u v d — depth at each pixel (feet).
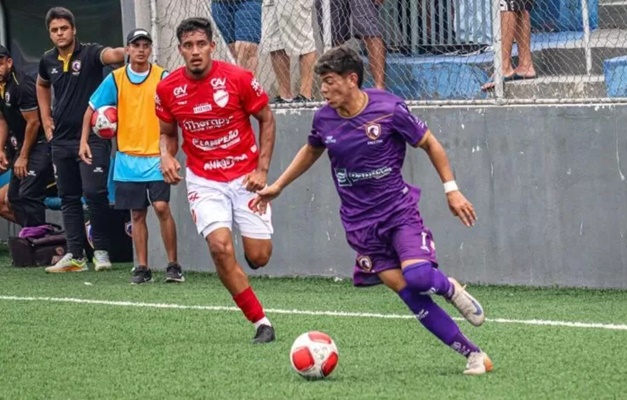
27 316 82.07
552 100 90.79
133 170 98.22
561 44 96.99
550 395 53.01
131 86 98.07
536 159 91.25
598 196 89.45
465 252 94.32
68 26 104.63
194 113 69.67
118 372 61.57
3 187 122.21
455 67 97.55
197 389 56.59
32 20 134.10
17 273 109.50
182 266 106.63
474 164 93.45
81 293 94.02
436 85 98.07
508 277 92.99
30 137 114.52
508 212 92.58
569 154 90.12
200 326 76.33
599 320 75.72
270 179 101.60
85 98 105.60
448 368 60.34
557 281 91.30
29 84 113.39
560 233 90.94
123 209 101.30
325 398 53.36
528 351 64.64
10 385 59.00
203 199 70.18
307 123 100.12
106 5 129.18
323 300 88.17
